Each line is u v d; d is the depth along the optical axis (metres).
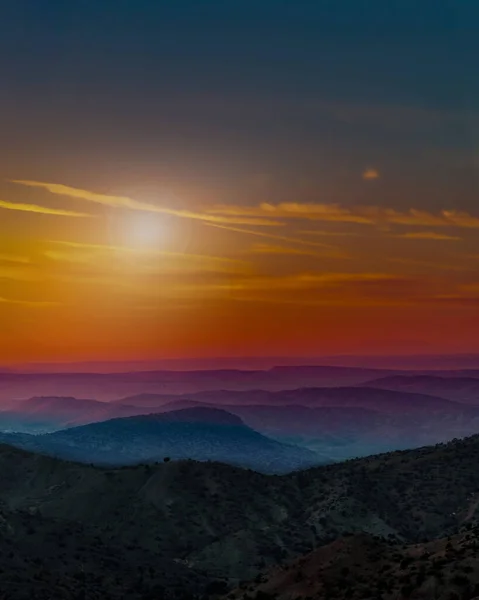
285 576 122.94
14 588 153.88
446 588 101.75
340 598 109.44
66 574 172.00
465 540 117.12
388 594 105.19
